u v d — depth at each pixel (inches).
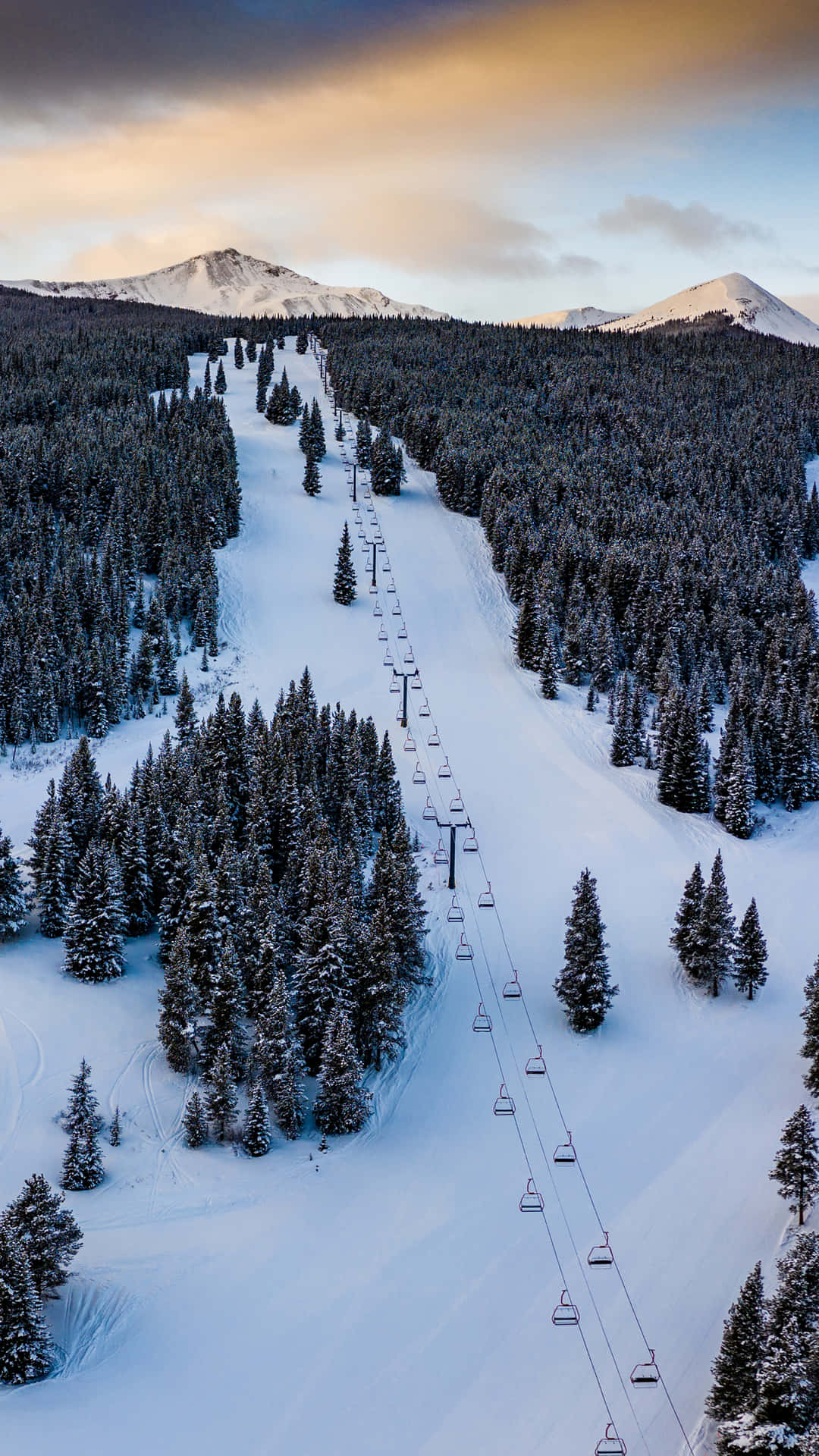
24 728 3978.8
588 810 3772.1
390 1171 2230.6
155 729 4126.5
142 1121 2236.7
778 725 4015.8
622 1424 1704.0
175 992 2321.6
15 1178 2026.3
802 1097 2486.5
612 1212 2158.0
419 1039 2645.2
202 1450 1578.5
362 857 3058.6
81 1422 1579.7
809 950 3041.3
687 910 2898.6
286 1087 2256.4
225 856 2667.3
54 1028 2426.2
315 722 3777.1
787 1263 1664.6
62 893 2753.4
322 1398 1705.2
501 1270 2000.5
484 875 3344.0
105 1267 1883.6
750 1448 1512.1
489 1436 1667.1
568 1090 2508.6
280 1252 1987.0
